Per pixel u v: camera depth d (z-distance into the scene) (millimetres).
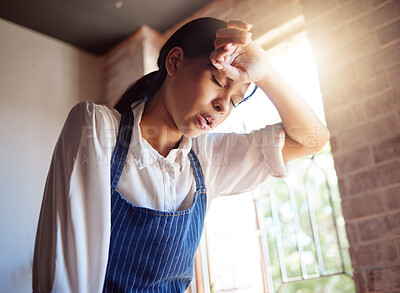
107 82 3115
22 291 2393
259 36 2369
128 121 877
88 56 3154
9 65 2715
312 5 2146
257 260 2531
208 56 817
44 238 744
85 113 796
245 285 2443
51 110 2832
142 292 851
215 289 2322
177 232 861
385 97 1792
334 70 1984
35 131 2709
